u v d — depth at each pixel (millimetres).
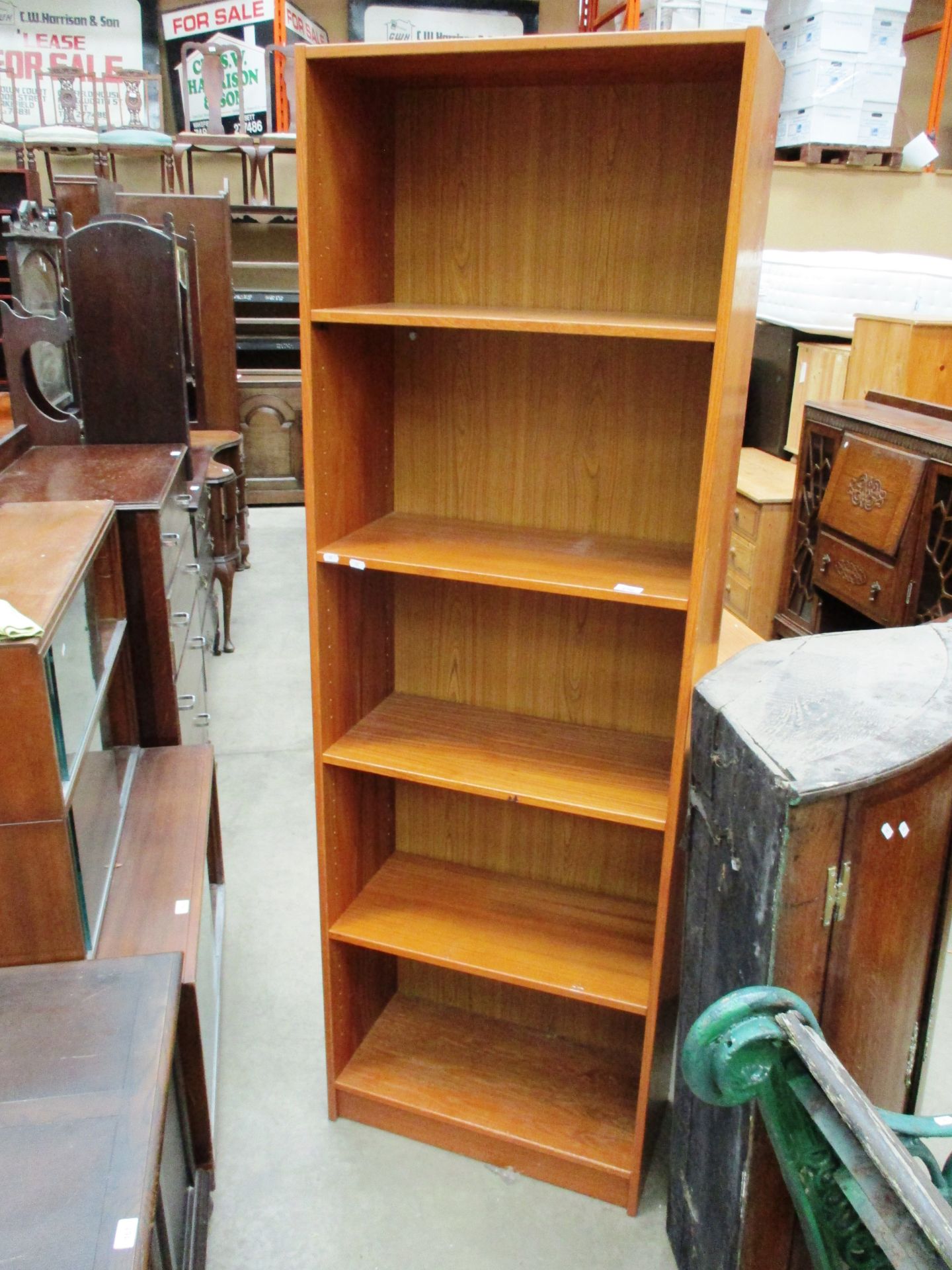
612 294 1658
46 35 6051
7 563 1627
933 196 5359
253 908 2590
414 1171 1861
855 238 5371
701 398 1651
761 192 1447
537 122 1605
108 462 2664
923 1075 1471
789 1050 1083
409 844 2139
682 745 1506
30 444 2863
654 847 1942
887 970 1296
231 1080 2049
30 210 3148
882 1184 914
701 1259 1528
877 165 5184
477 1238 1728
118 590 2211
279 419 6051
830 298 4172
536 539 1754
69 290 2742
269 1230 1727
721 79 1475
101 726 2219
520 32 6406
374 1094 1914
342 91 1476
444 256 1729
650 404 1688
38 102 6125
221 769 3293
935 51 6703
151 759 2252
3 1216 1037
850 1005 1274
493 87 1591
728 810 1278
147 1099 1195
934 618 2762
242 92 6148
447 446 1839
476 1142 1879
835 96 4984
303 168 1394
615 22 5609
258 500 6195
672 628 1786
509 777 1693
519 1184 1846
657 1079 1814
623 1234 1743
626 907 1969
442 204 1701
